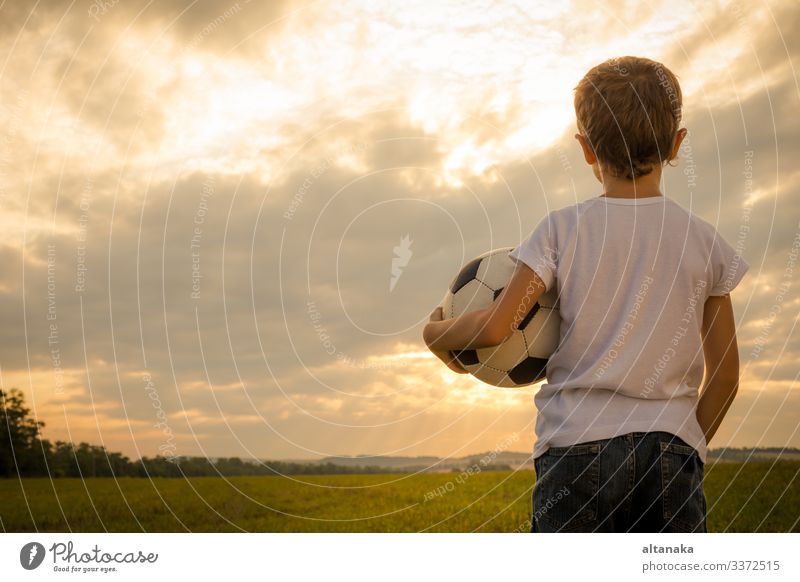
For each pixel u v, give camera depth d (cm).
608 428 168
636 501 169
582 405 172
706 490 634
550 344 206
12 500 943
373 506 894
